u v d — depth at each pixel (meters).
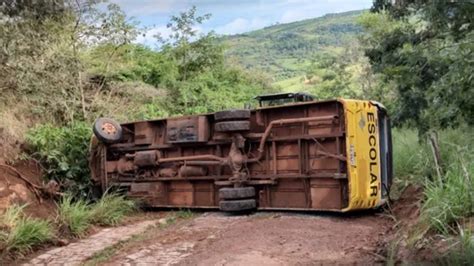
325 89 24.55
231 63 21.97
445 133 8.99
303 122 8.30
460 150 7.11
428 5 7.76
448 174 6.30
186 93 16.92
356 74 24.36
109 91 14.28
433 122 8.48
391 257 5.21
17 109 11.05
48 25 10.66
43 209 9.13
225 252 6.33
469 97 6.74
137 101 14.76
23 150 10.38
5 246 7.14
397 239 5.89
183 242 7.16
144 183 10.18
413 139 10.95
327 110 8.11
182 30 18.47
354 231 7.00
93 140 10.63
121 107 13.90
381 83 16.45
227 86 19.86
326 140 8.12
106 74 14.16
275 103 10.47
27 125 11.22
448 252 4.77
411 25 11.08
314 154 8.25
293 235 6.87
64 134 10.80
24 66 10.45
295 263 5.67
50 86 11.82
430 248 5.09
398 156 10.06
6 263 6.90
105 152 10.61
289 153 8.54
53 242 7.77
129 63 15.36
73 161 10.68
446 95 7.09
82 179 10.70
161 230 8.25
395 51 11.03
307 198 8.36
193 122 9.42
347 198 7.91
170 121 9.74
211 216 8.98
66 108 12.34
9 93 10.90
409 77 9.72
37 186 9.71
